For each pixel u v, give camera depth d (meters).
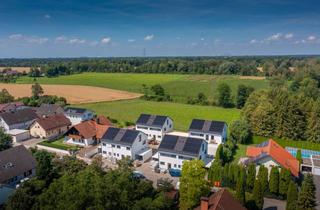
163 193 38.00
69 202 27.73
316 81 136.75
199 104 133.00
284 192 45.91
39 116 96.62
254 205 40.88
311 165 56.16
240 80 181.12
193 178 38.72
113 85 182.88
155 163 61.88
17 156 53.38
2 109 103.50
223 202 31.78
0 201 42.53
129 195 32.72
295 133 77.75
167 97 142.38
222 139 73.81
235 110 120.81
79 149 70.44
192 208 37.88
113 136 66.19
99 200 28.19
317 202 43.78
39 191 36.16
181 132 84.12
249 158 58.44
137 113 114.12
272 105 82.12
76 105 128.12
